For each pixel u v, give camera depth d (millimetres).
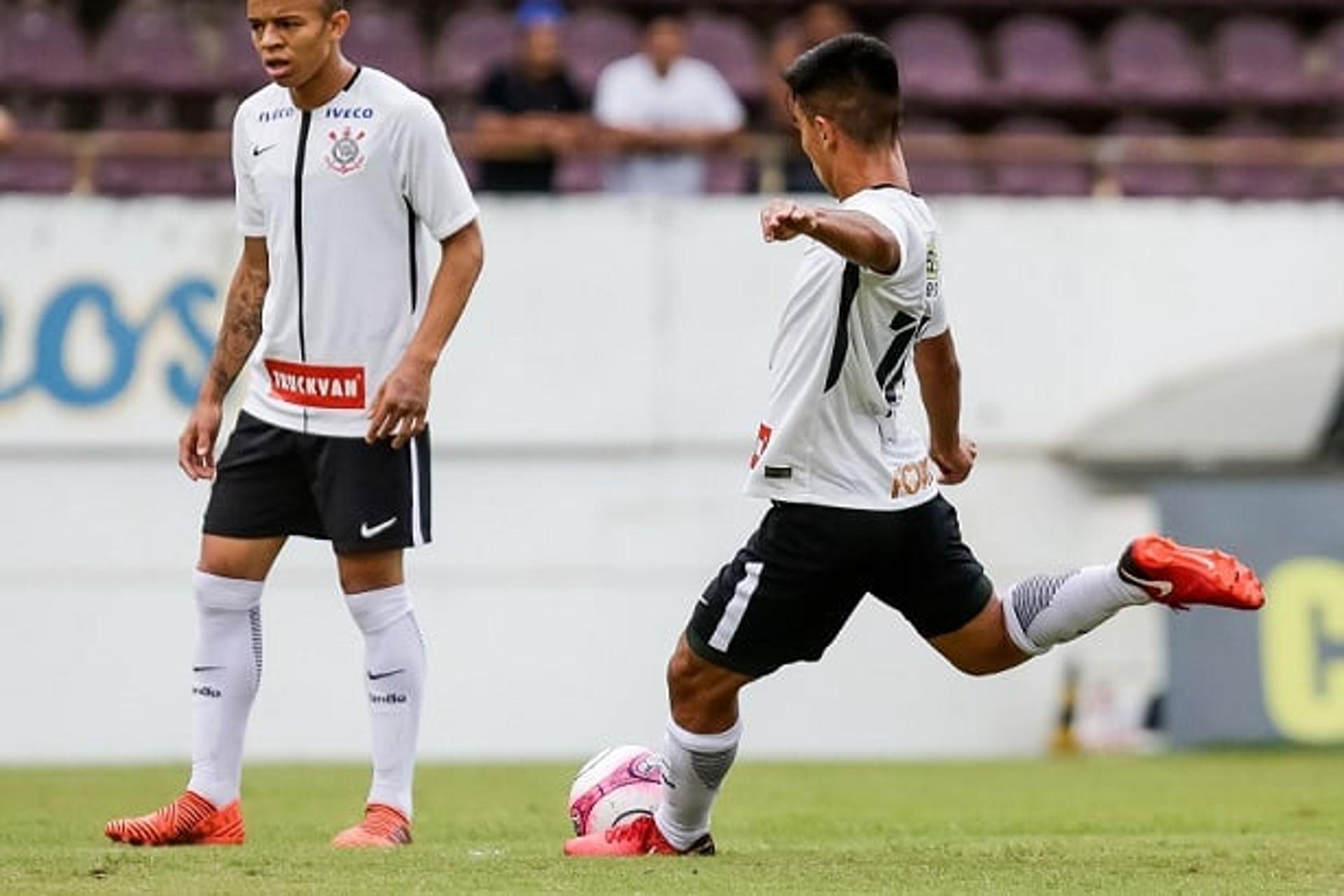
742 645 18875
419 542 21516
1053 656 46719
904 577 18953
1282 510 45594
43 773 38625
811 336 18484
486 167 47250
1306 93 56750
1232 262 47719
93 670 45312
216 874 18031
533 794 33094
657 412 46406
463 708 45938
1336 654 45281
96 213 45281
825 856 20203
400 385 20828
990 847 21812
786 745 46250
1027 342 47312
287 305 21281
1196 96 56500
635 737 46250
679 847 20141
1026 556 47344
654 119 47969
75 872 18078
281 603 45125
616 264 46406
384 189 21094
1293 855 20500
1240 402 47688
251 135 21422
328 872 18203
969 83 56156
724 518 46531
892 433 18938
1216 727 45062
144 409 45312
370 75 21234
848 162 18953
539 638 46188
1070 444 47312
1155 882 17875
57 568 45312
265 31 20703
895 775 38344
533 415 46250
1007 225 47312
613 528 46344
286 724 45094
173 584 45500
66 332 45219
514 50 55406
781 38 56312
